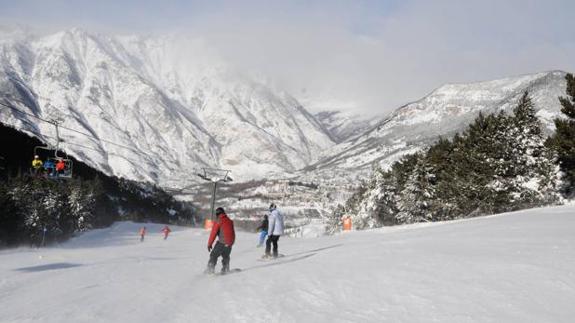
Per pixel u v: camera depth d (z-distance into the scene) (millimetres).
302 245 23547
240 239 41594
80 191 78000
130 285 10461
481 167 47094
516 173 47125
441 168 56781
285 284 9500
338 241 24125
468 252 11531
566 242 11602
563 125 36500
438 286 7957
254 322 6637
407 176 63188
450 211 50719
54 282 11086
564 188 42125
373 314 6676
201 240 52250
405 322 6211
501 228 17266
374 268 10375
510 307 6531
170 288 10008
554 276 7953
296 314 6922
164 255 22484
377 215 64375
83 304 8141
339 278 9523
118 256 21469
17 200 58094
